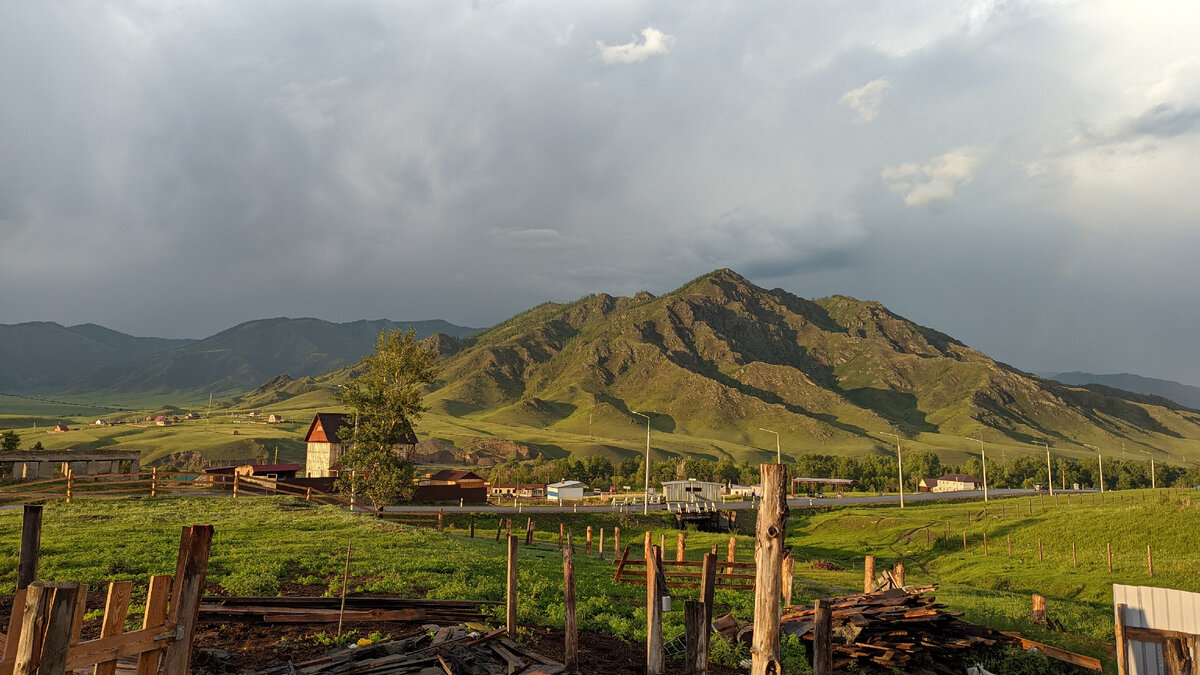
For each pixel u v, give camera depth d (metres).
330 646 16.14
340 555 31.34
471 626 17.86
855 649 20.53
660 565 14.25
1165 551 61.97
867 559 29.59
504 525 75.81
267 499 59.94
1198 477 198.50
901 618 21.89
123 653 8.37
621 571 28.91
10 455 61.16
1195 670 17.47
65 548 30.11
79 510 47.28
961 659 22.16
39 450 63.28
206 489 69.38
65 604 7.17
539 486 158.62
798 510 117.94
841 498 145.25
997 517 95.88
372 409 75.19
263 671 13.89
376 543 36.53
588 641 19.19
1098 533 70.12
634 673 16.41
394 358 76.62
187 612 9.40
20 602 7.92
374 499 73.75
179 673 9.27
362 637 16.86
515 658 15.06
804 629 22.00
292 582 24.80
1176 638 17.91
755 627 12.03
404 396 75.38
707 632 13.48
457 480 102.06
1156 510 72.00
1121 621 19.25
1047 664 22.61
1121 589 19.92
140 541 32.88
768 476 12.18
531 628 19.52
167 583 9.23
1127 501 99.75
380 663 14.23
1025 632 30.67
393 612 18.72
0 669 7.85
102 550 29.83
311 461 106.69
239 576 24.58
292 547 33.25
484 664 14.87
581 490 128.12
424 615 18.95
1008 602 40.50
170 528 38.16
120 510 48.28
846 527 101.25
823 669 13.63
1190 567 53.59
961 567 68.88
